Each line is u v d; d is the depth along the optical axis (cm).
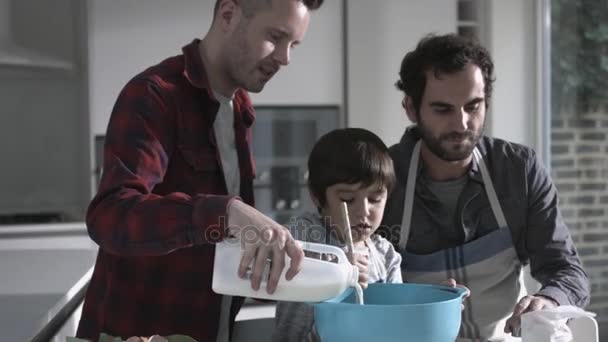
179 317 130
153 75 124
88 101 302
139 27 303
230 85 135
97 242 105
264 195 314
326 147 135
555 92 336
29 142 320
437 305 97
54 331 136
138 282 129
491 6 327
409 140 159
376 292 114
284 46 120
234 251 101
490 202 154
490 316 153
